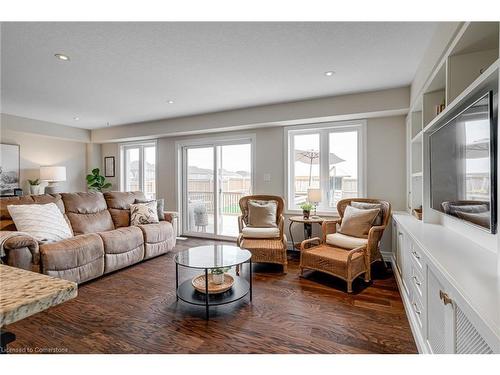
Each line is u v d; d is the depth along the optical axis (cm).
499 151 110
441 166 198
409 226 222
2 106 405
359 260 277
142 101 384
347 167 400
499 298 91
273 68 271
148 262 365
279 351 171
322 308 229
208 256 252
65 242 277
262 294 259
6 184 474
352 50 234
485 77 121
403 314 218
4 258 234
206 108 423
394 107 329
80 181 607
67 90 336
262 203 396
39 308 55
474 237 167
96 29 199
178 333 192
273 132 439
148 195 588
